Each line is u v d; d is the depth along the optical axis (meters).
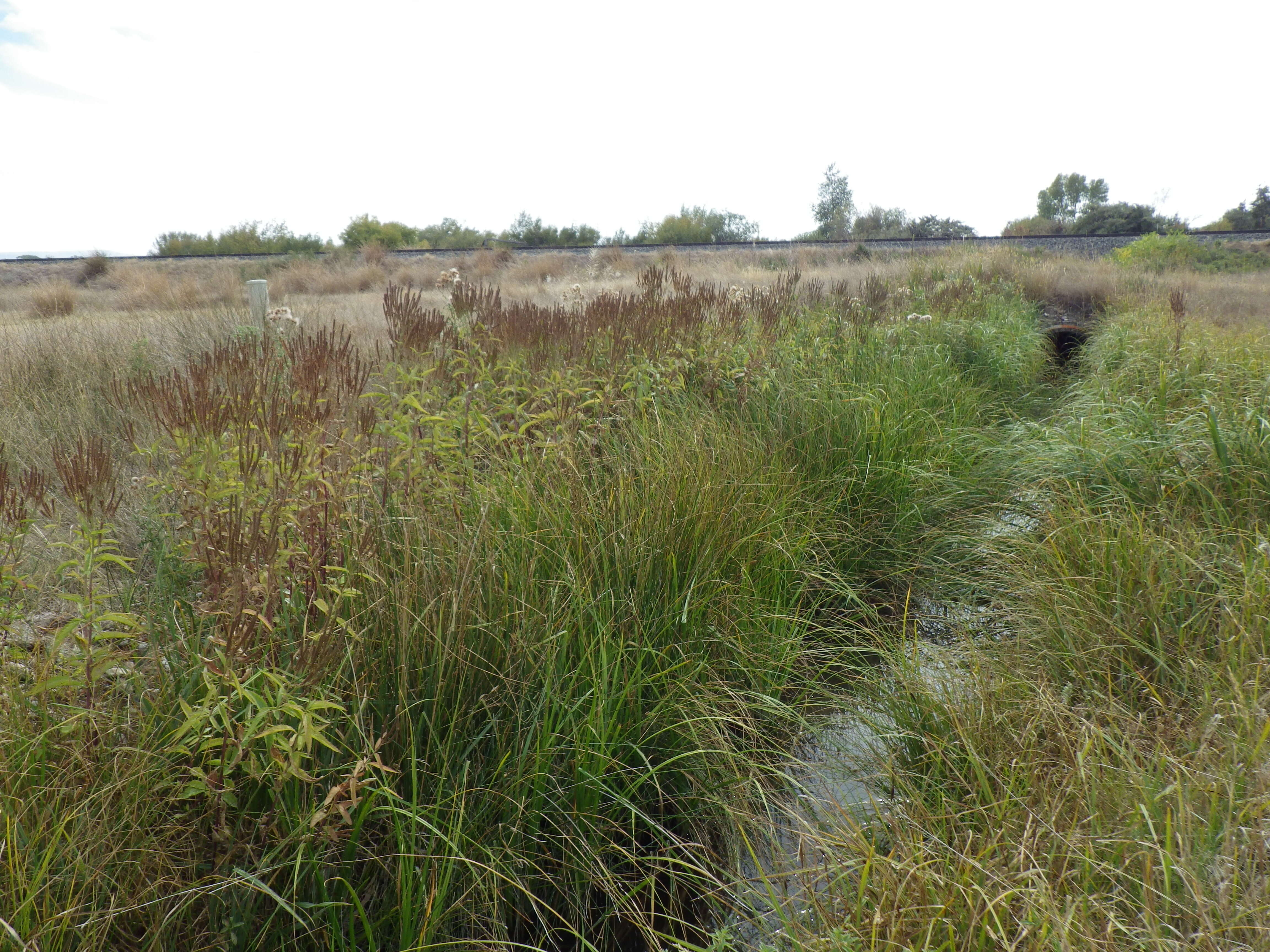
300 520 2.28
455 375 3.79
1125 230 34.00
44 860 1.53
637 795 2.45
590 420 3.84
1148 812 1.90
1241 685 2.27
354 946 1.75
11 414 4.56
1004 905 1.62
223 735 1.76
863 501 4.32
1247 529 3.30
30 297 15.66
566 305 6.89
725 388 4.85
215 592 1.93
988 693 2.51
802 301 7.80
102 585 2.60
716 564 3.12
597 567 2.77
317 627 2.09
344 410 3.13
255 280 7.57
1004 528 3.99
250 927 1.69
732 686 2.88
